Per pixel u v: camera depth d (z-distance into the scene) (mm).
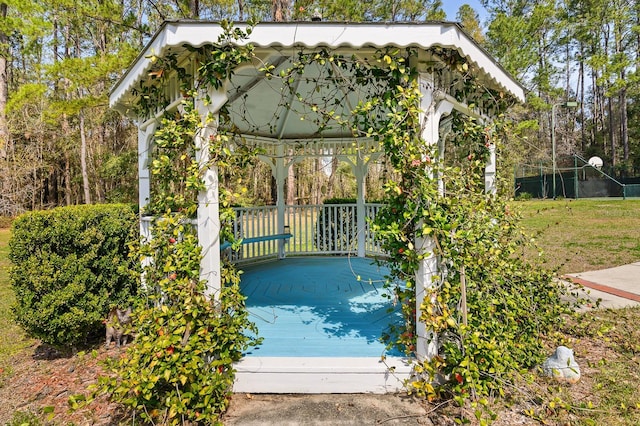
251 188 19297
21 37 11664
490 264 2594
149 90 3270
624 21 19328
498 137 3273
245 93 4375
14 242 2984
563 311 3092
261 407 2332
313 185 20516
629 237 8016
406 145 2361
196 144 2518
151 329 2393
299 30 2326
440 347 2607
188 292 2391
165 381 2238
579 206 13766
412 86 2414
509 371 2389
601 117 25828
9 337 3811
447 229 2301
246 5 12414
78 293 3061
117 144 18109
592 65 17828
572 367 2549
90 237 3105
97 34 11555
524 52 12664
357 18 9047
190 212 2523
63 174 19812
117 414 2314
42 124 15938
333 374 2488
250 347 2846
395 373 2475
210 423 2131
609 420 2111
